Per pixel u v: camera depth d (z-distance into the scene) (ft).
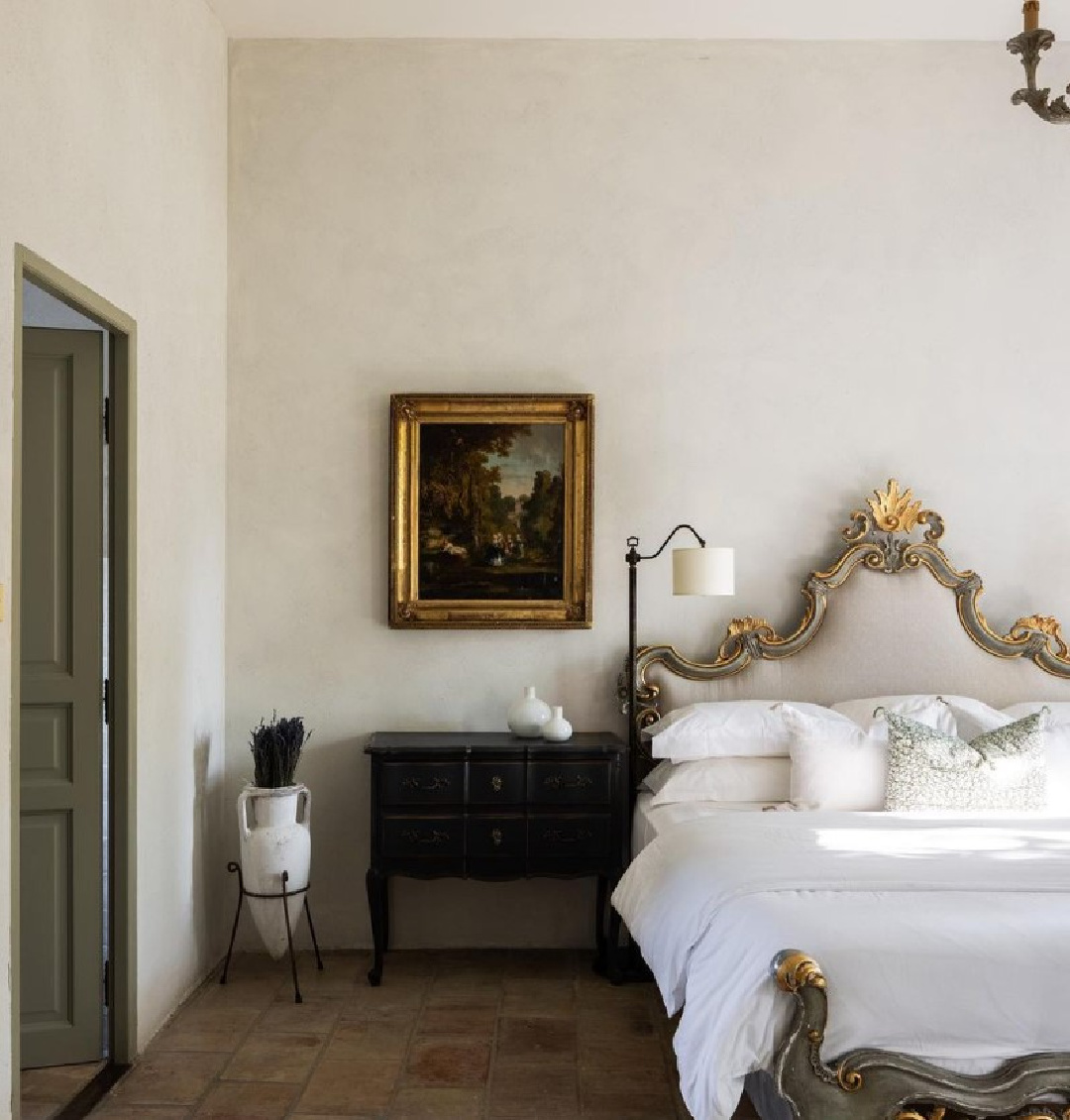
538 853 14.69
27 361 11.82
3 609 8.87
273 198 16.26
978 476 16.29
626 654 16.20
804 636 15.89
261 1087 11.43
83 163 10.57
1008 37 16.29
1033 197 16.40
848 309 16.34
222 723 15.92
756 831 12.00
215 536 15.60
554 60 16.42
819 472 16.29
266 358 16.22
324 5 15.38
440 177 16.34
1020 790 13.12
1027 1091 8.46
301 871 14.57
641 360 16.30
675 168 16.35
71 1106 10.91
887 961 8.75
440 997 14.12
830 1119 8.43
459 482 16.11
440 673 16.22
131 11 11.94
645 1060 12.17
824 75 16.42
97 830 11.91
